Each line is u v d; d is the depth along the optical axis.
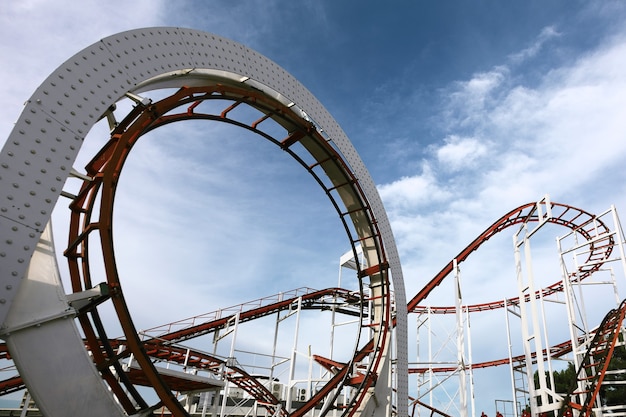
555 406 16.23
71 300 6.04
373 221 12.35
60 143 5.53
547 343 19.03
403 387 11.58
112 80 6.42
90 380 5.59
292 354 24.06
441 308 29.97
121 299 6.61
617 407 17.00
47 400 5.21
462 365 21.70
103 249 6.59
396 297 12.16
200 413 30.09
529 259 18.67
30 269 5.41
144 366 6.67
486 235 26.72
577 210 23.95
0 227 4.75
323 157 12.05
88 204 7.46
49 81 5.63
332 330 26.61
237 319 24.83
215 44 8.78
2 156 4.96
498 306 29.66
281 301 27.62
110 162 6.96
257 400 23.94
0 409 21.64
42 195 5.21
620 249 17.78
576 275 22.09
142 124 7.57
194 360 19.50
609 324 18.20
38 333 5.30
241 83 9.98
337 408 11.06
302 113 11.30
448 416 27.27
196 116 9.46
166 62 7.46
